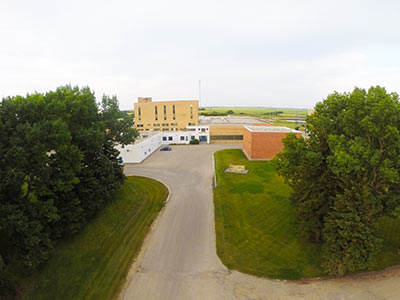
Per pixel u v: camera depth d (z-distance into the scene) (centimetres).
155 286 1454
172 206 2553
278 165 1881
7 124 1451
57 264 1614
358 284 1427
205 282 1477
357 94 1496
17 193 1460
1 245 1530
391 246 1761
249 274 1536
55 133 1600
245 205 2511
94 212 2198
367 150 1357
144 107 7712
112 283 1483
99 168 2291
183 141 6831
